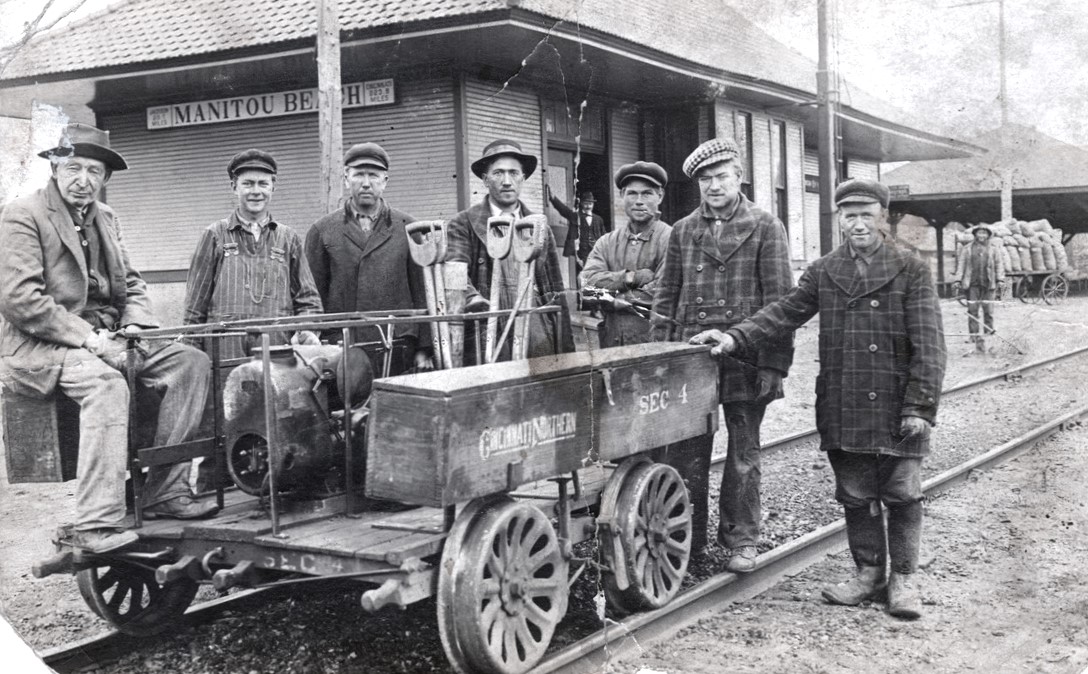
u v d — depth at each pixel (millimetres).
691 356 4121
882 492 4027
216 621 3918
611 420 3566
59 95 11680
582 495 3670
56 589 4477
